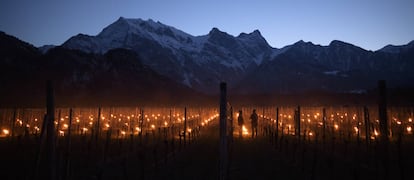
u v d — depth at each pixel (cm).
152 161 1723
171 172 1492
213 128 4119
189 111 7012
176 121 5050
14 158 1684
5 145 2153
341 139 2584
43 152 1733
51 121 1088
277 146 2189
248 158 1845
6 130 2961
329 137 2800
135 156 1836
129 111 6059
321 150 2064
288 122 4778
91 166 1550
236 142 2536
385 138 1177
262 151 2092
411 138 2575
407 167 1491
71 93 10775
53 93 1100
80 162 1608
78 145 2133
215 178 1388
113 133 3127
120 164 1622
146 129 3644
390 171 1428
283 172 1508
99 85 12469
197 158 1828
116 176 1402
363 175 1399
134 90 13362
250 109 8981
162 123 4534
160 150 2084
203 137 2958
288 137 2844
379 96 1159
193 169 1552
